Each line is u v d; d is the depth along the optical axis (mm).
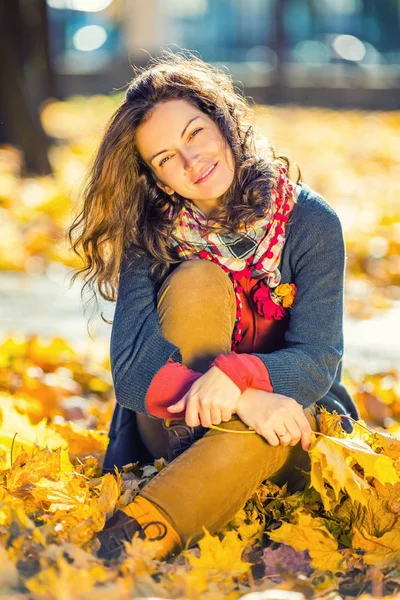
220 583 2395
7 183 10859
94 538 2578
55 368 5133
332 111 24859
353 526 2729
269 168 3096
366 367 5340
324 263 3062
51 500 2787
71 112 22406
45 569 2320
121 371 2926
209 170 3010
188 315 2873
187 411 2699
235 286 3096
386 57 35781
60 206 9766
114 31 36562
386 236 8914
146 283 3105
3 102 12359
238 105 3186
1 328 6113
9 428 3463
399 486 2762
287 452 2793
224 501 2666
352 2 36094
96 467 3344
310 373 2893
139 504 2617
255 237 3057
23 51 13836
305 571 2547
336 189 12336
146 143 3051
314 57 34875
